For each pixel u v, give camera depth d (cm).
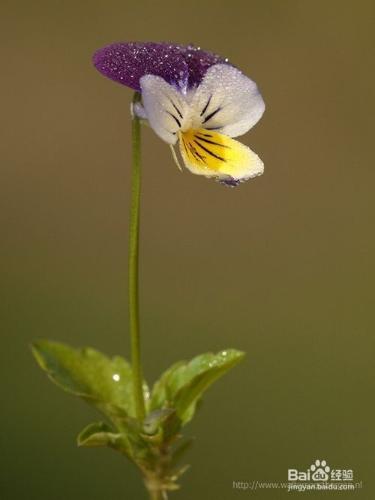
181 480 32
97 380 20
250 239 45
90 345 40
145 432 19
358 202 46
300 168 47
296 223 46
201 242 45
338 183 47
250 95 20
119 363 20
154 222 45
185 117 19
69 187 46
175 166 46
